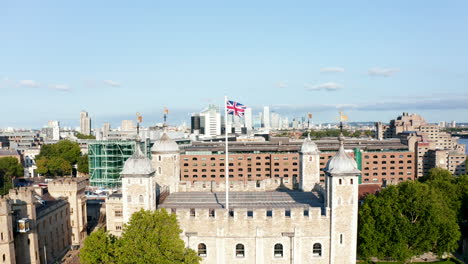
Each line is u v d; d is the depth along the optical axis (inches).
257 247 2460.6
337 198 2440.9
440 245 3152.1
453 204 3816.4
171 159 3270.2
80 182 4249.5
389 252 2940.5
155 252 1975.9
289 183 3427.7
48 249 3563.0
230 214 2583.7
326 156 6692.9
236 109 2866.6
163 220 2140.7
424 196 3159.5
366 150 7116.1
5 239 2842.0
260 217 2463.1
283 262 2486.5
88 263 2161.7
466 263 3272.6
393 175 7052.2
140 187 2479.1
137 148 2556.6
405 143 7440.9
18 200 3154.5
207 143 7677.2
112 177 7057.1
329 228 2479.1
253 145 7490.2
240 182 3324.3
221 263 2480.3
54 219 3715.6
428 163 7805.1
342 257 2471.7
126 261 2011.6
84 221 4271.7
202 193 3171.8
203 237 2482.8
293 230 2466.8
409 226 3002.0
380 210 3004.4
